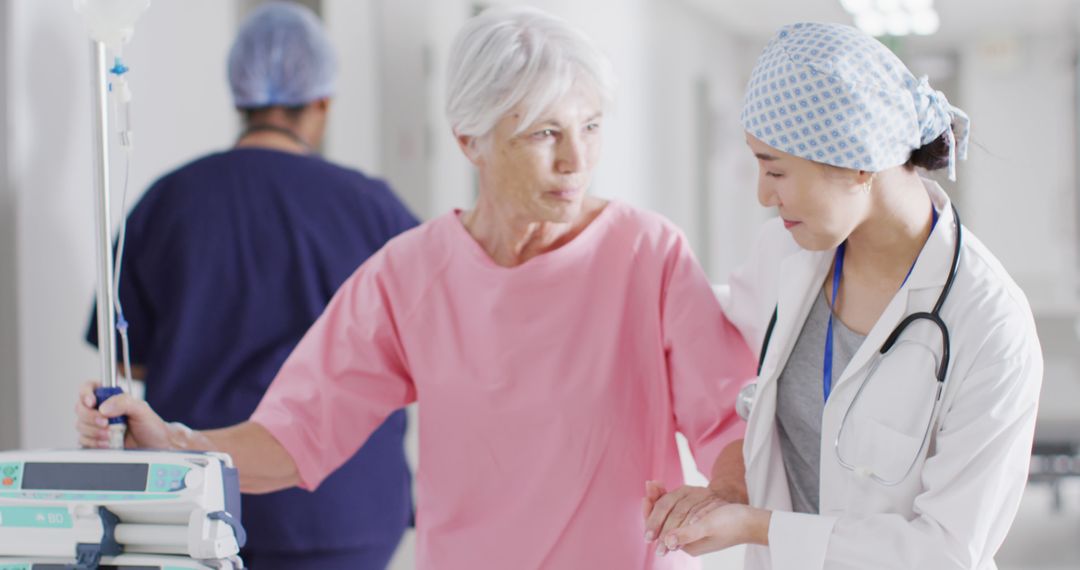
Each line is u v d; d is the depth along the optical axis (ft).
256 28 7.55
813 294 4.42
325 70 7.70
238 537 4.17
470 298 5.19
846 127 3.79
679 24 25.72
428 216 14.56
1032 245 26.04
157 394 7.17
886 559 3.88
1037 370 3.93
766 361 4.44
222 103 10.95
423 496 5.31
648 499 4.46
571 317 5.07
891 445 4.00
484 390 5.08
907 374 4.03
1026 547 13.99
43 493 4.05
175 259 7.18
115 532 4.05
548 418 5.00
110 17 4.37
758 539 4.13
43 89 8.31
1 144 7.93
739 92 31.22
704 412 4.90
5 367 7.98
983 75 26.45
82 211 8.84
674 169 25.77
